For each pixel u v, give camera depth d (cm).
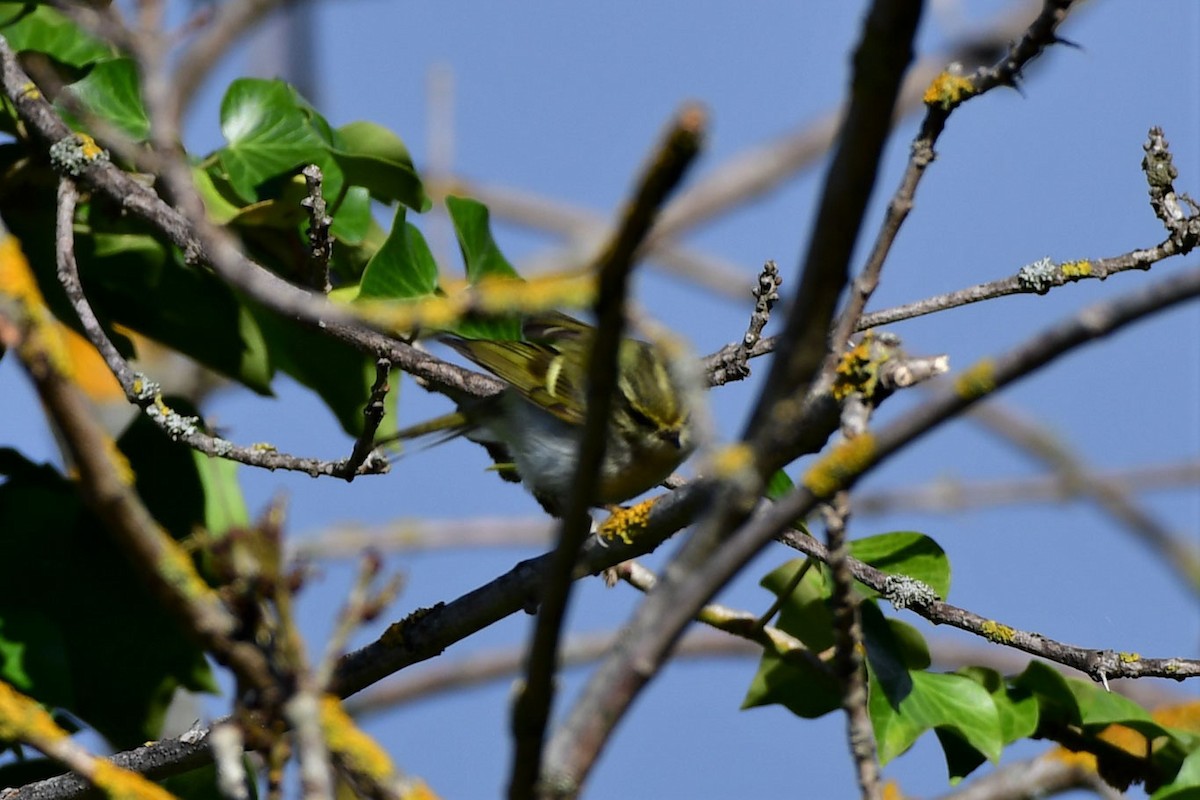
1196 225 828
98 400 1509
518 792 471
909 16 399
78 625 937
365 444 805
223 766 477
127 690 935
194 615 446
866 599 937
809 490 457
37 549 945
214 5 838
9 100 944
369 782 503
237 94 1003
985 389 444
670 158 385
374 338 889
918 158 712
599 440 432
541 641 451
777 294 886
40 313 408
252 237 1012
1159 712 1081
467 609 753
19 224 1006
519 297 510
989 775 1138
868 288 696
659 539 721
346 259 1057
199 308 1033
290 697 450
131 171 984
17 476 1002
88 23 661
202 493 1001
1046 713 995
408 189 1008
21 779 916
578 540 441
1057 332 437
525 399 985
